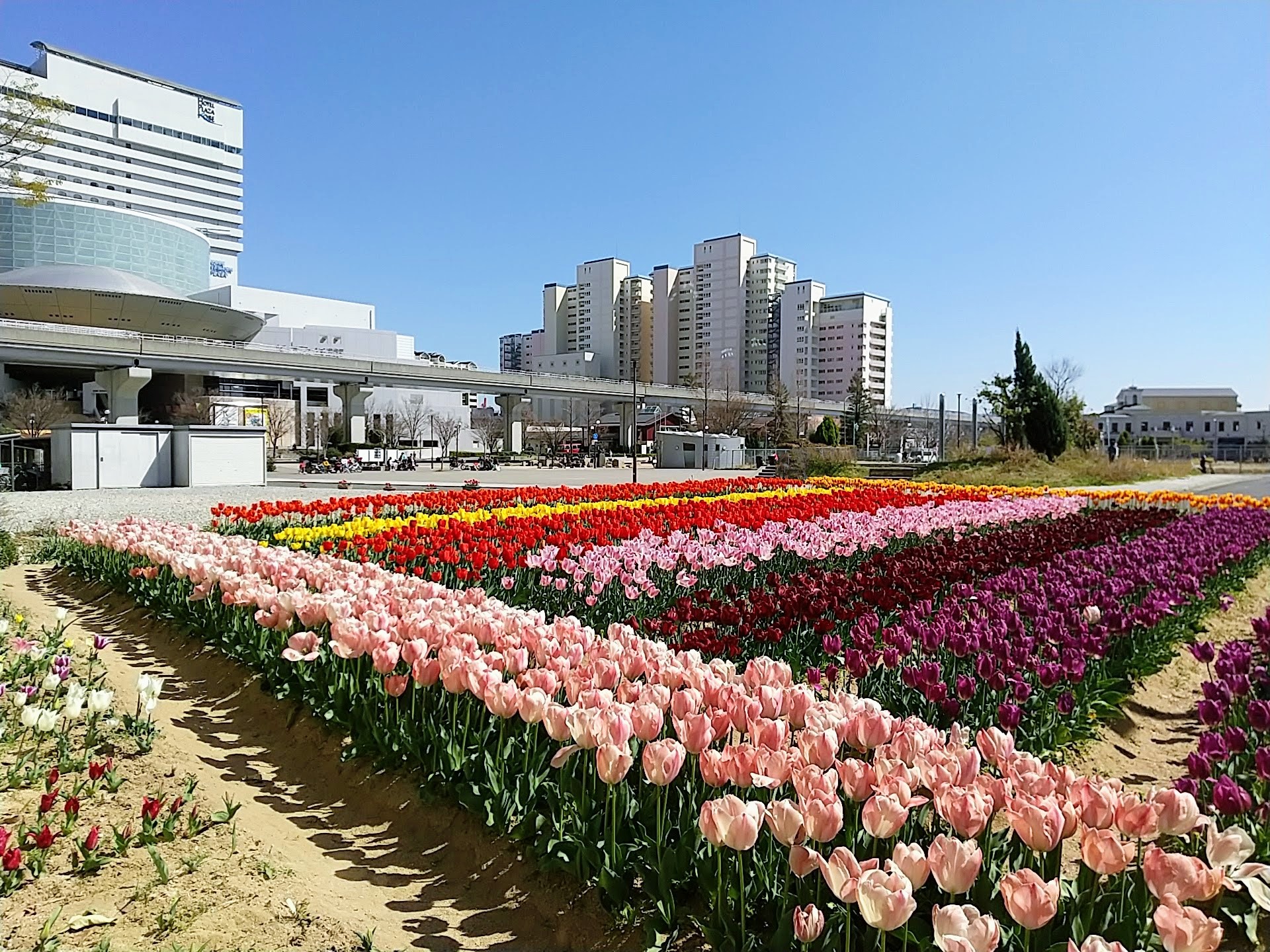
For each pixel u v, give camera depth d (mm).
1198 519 14320
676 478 42844
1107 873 2506
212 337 85250
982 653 5195
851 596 7215
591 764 3732
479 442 99438
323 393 94938
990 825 2945
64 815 3729
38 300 73562
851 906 2818
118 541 8594
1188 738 5762
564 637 4648
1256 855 3395
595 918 3232
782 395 84750
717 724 3451
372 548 9758
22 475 27875
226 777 4539
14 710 4867
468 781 3912
